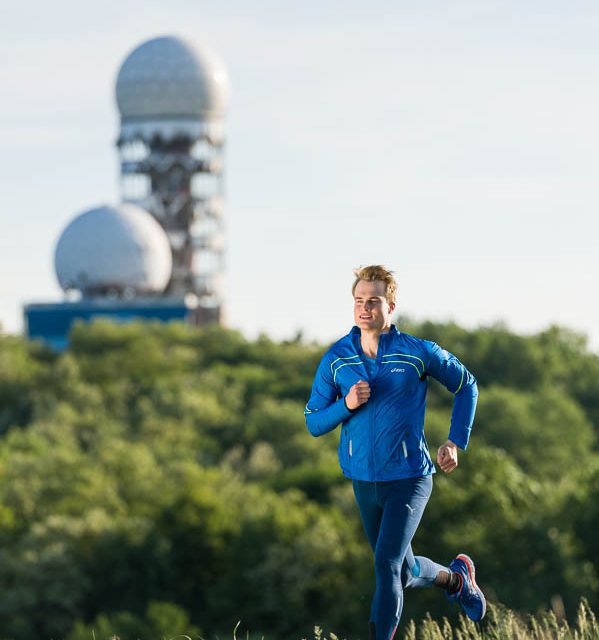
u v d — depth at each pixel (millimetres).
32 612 114250
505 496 95375
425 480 17547
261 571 104875
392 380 17328
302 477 151500
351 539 107500
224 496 135125
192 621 109750
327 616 100125
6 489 141250
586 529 96250
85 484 143625
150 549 117875
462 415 17531
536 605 82562
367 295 17453
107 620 98688
